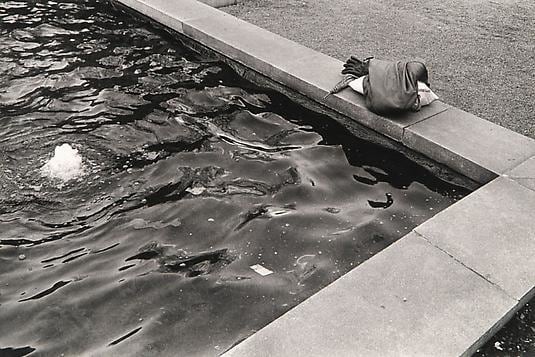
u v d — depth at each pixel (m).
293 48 6.00
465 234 3.31
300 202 3.99
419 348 2.59
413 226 3.74
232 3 7.73
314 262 3.43
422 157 4.49
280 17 7.24
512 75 5.61
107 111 5.16
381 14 7.39
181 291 3.19
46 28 6.97
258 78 5.83
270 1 7.89
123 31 6.97
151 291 3.20
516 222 3.41
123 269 3.36
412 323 2.72
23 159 4.40
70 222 3.76
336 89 5.05
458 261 3.11
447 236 3.30
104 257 3.46
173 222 3.77
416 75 4.69
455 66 5.79
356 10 7.55
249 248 3.55
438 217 3.47
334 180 4.26
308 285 3.24
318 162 4.48
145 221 3.78
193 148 4.62
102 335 2.91
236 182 4.20
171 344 2.84
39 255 3.48
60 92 5.46
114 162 4.40
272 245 3.57
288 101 5.39
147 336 2.89
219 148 4.62
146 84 5.69
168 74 5.92
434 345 2.61
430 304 2.83
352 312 2.79
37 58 6.16
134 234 3.66
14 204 3.91
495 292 2.91
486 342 2.77
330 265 3.40
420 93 4.77
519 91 5.27
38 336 2.91
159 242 3.59
